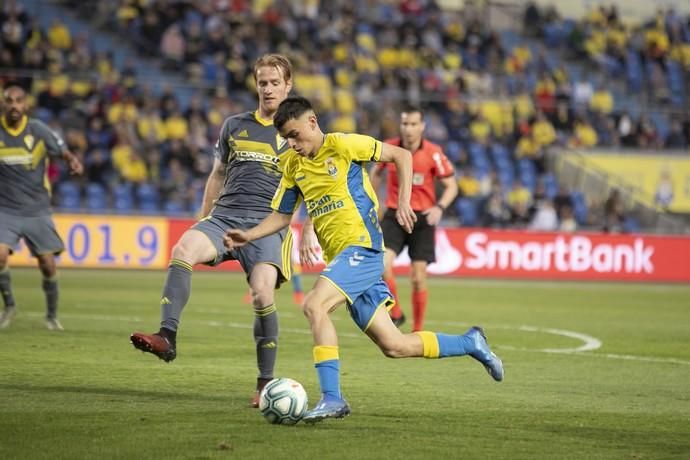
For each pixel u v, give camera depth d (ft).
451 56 310.04
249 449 52.13
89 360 85.87
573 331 125.49
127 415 61.05
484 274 232.94
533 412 66.13
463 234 232.32
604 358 98.84
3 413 60.70
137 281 190.08
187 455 50.49
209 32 279.08
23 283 175.22
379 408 66.08
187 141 245.86
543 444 55.42
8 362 82.79
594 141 293.64
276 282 70.85
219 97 260.62
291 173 62.64
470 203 263.49
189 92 269.03
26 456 49.75
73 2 285.02
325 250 62.54
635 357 100.22
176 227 221.66
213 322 123.85
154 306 141.69
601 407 69.05
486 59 314.14
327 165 60.80
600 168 286.66
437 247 230.27
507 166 279.90
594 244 237.66
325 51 288.71
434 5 326.24
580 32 335.26
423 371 85.30
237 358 90.89
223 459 49.80
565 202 260.42
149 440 53.88
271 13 290.15
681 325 138.21
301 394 59.06
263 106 71.82
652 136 296.30
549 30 339.57
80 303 143.54
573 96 313.12
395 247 114.83
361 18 315.78
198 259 68.33
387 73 283.79
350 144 60.70
